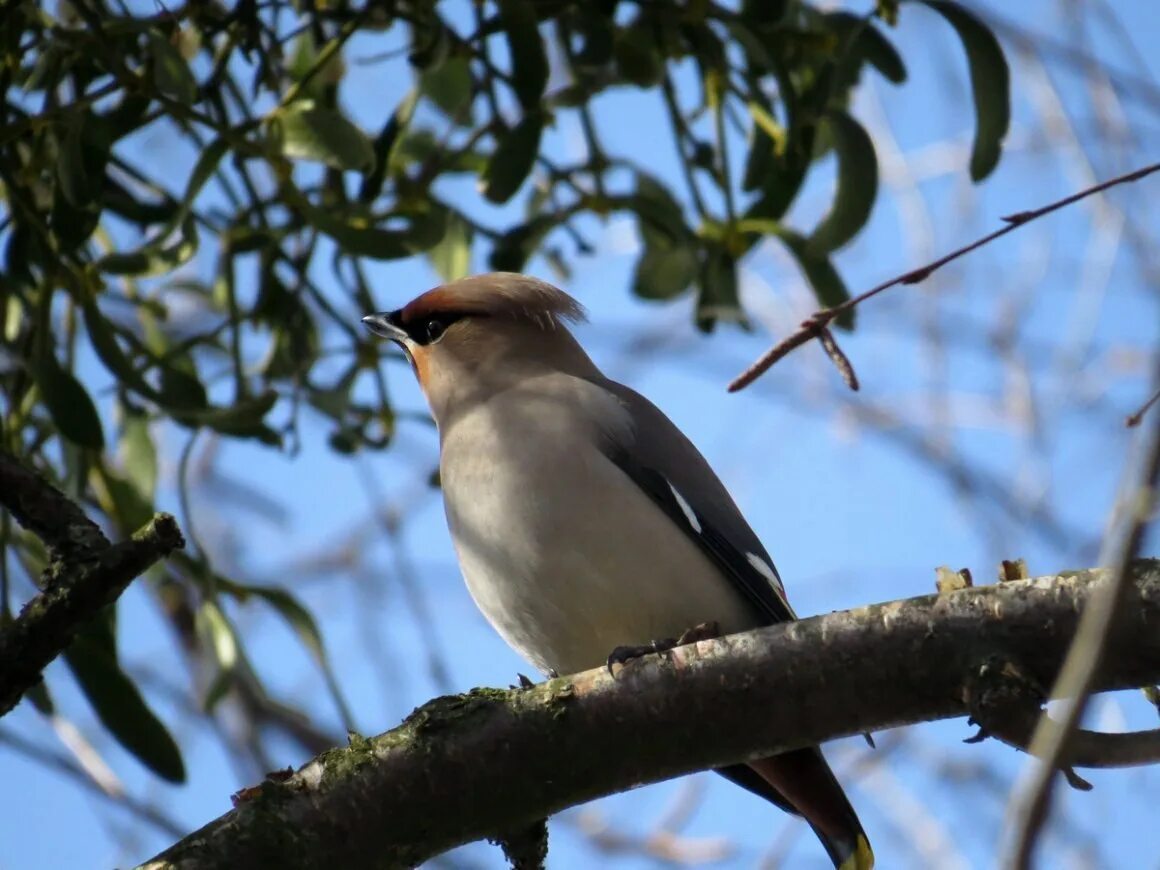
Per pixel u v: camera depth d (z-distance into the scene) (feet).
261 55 29.81
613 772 21.66
